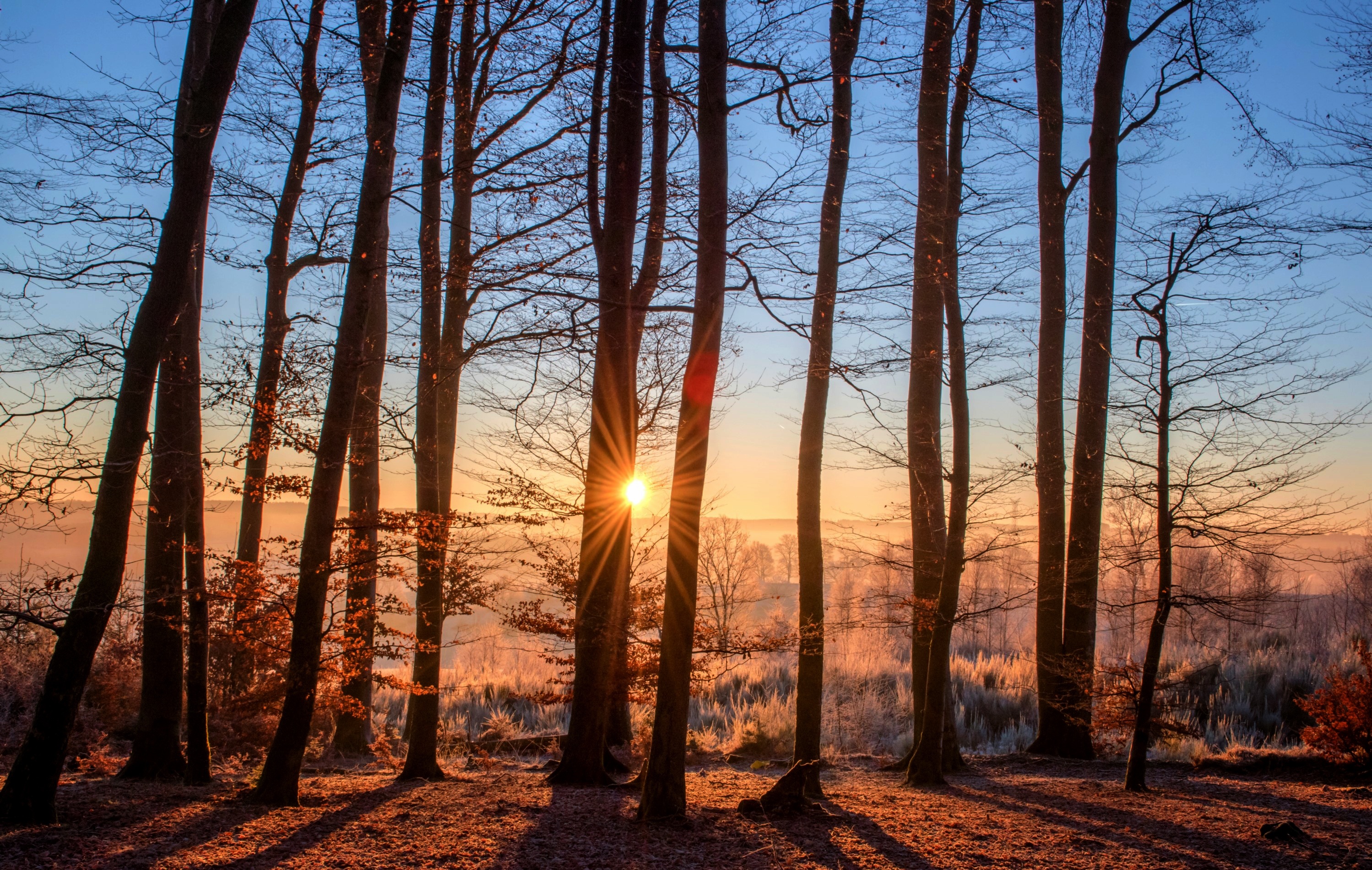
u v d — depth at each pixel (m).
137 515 8.67
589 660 9.39
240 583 8.68
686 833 6.81
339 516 14.76
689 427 7.28
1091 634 13.21
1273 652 20.55
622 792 8.80
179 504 8.78
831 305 9.78
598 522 9.10
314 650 7.85
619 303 7.07
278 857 5.86
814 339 7.94
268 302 12.62
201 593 8.55
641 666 10.12
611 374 8.88
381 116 7.97
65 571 7.68
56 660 6.68
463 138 10.41
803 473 9.72
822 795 9.16
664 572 11.20
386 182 7.97
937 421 11.89
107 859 5.66
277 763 7.75
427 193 10.15
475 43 10.72
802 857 6.21
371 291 8.41
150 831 6.47
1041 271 13.91
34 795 6.57
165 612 9.16
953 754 12.15
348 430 7.90
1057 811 8.16
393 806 7.68
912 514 11.89
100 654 13.10
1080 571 13.16
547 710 18.34
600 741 9.45
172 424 8.87
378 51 10.52
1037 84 13.95
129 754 11.66
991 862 6.19
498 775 10.55
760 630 15.86
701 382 7.33
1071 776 11.45
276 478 8.15
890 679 20.59
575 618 9.68
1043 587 13.44
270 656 9.38
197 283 9.70
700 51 7.81
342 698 8.91
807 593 9.53
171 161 8.73
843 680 19.77
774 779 10.77
